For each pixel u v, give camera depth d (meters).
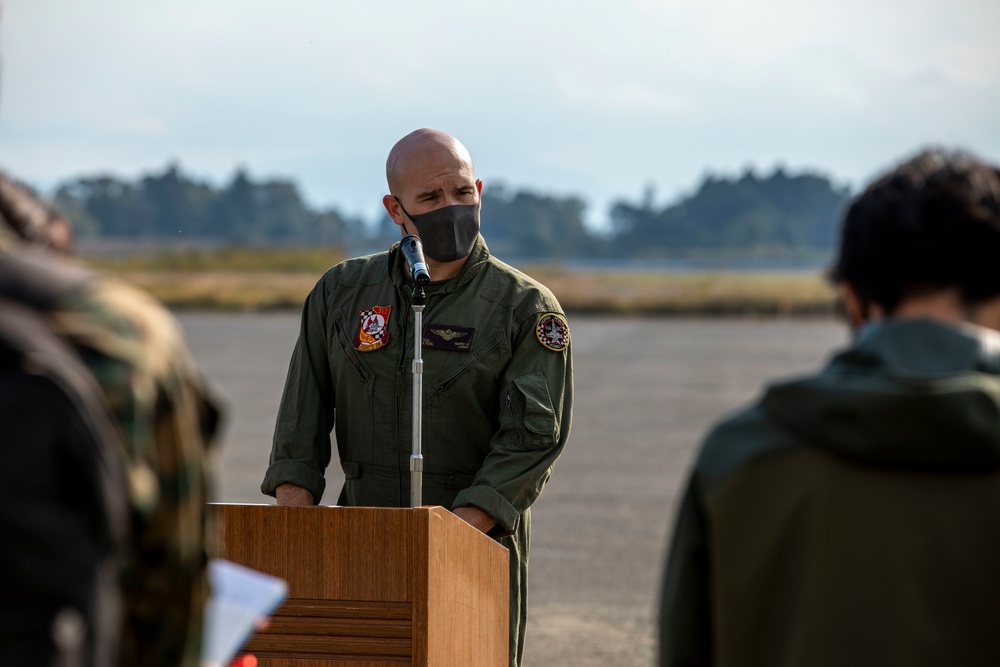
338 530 6.34
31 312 2.84
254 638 6.40
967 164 3.60
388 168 7.83
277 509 6.42
